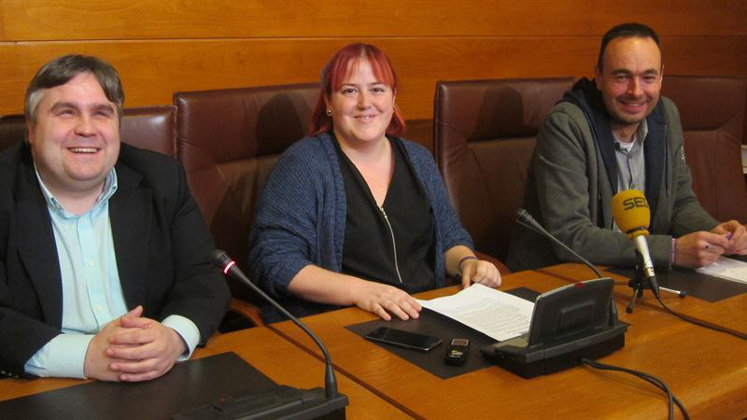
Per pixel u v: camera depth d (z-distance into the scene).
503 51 3.68
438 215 2.28
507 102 2.79
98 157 1.59
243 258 2.31
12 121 1.90
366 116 2.14
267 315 2.06
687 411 1.33
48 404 1.31
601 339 1.50
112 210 1.69
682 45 4.39
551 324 1.44
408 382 1.40
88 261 1.67
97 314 1.67
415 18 3.39
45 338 1.43
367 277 2.16
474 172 2.73
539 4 3.74
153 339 1.42
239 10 2.97
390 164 2.26
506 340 1.51
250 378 1.41
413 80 3.44
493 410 1.29
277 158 2.43
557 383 1.40
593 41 3.97
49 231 1.61
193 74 2.91
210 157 2.25
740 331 1.65
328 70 2.18
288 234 2.09
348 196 2.15
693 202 2.65
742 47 4.65
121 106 1.65
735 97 3.18
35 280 1.58
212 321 1.61
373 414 1.28
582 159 2.44
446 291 1.93
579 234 2.29
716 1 4.47
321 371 1.45
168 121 2.13
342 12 3.20
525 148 2.88
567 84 2.94
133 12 2.75
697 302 1.83
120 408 1.29
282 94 2.40
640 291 1.86
